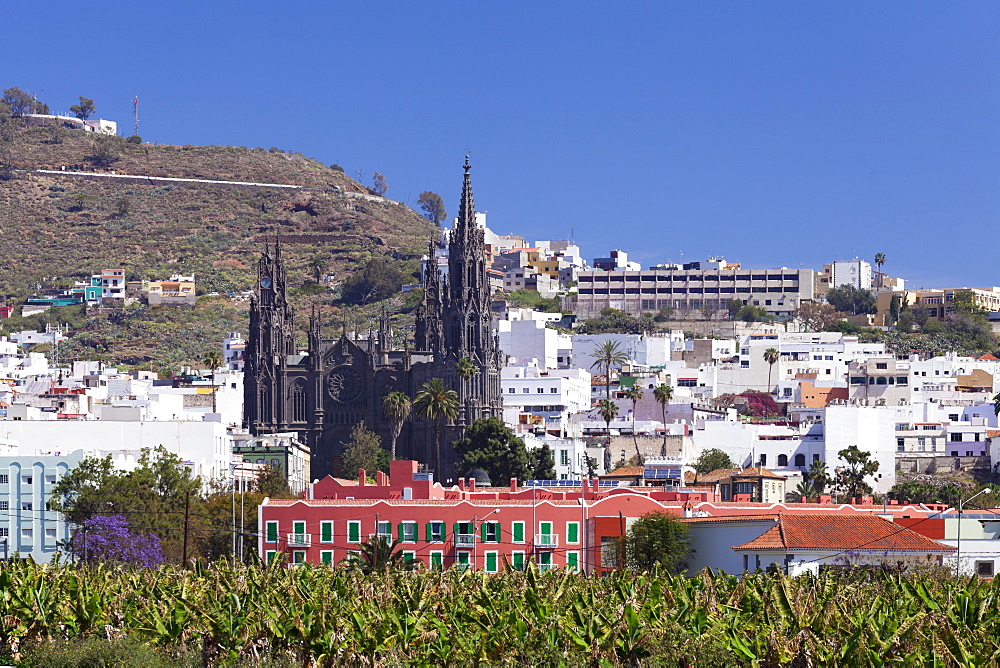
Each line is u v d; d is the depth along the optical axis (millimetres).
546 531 198750
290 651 128375
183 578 147625
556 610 132250
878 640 119812
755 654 121000
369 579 152125
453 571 158000
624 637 125000
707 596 136000
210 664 127688
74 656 126188
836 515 187625
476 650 125375
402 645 126562
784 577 143125
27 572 146875
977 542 182250
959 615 127812
